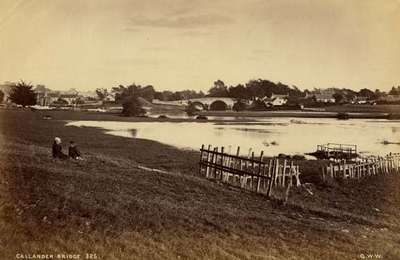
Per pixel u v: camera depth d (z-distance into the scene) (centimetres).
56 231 1127
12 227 1139
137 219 1177
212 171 1612
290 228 1248
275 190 1539
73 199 1227
